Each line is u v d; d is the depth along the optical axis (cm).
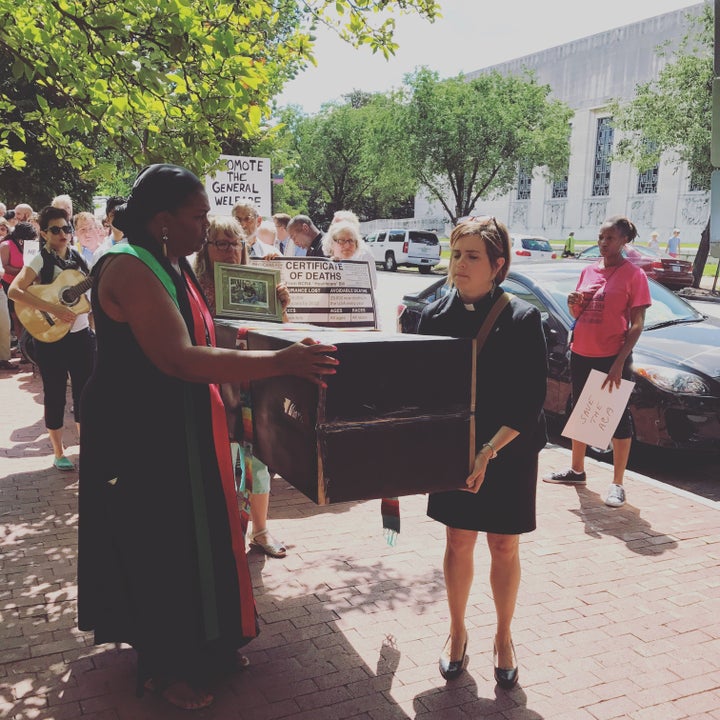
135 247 234
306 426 217
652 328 658
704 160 2388
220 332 293
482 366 269
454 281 273
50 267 523
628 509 487
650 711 277
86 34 364
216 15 381
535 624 338
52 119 428
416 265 3256
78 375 541
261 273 322
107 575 261
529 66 4500
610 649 318
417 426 225
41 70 380
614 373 468
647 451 656
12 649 308
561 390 651
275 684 288
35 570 380
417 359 222
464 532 286
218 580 257
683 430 556
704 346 608
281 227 830
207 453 252
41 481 521
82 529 261
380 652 312
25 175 1588
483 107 3200
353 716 269
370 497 222
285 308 350
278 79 864
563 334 651
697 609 354
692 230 3700
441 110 3216
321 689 285
